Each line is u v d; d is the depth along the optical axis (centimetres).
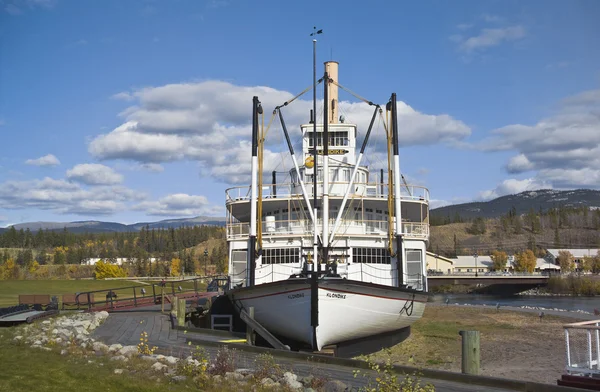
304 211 3334
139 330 2833
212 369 1684
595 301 10369
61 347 1978
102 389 1397
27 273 15550
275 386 1529
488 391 1578
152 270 16825
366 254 3128
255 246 3109
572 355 3050
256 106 3259
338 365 2006
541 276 13725
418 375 1783
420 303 3147
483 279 13175
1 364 1630
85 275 16138
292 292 2728
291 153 3231
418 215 3784
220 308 4069
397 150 3209
